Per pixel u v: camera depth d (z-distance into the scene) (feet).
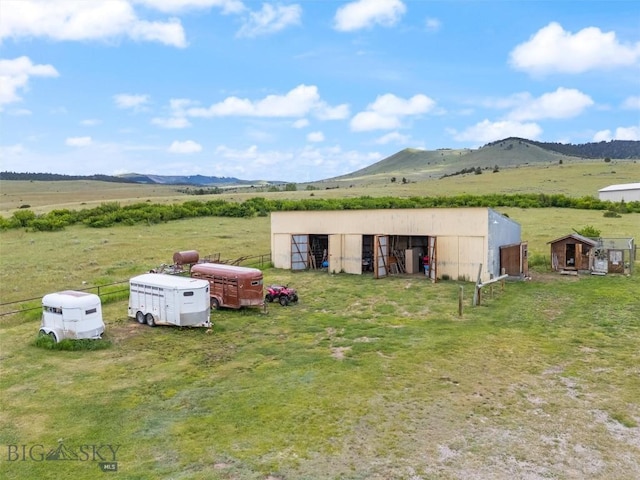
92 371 57.41
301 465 36.47
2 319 81.41
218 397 49.24
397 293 97.86
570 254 116.88
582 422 42.96
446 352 61.16
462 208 107.55
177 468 36.35
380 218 118.21
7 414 46.14
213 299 87.10
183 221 240.53
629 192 271.69
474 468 35.94
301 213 128.47
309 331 72.59
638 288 95.81
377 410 45.55
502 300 89.20
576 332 68.90
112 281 111.55
